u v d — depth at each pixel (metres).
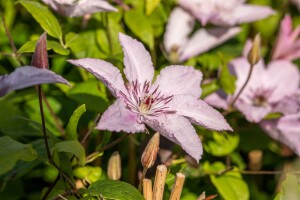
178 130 0.51
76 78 0.67
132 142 0.63
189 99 0.53
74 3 0.59
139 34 0.67
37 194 0.68
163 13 0.70
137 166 0.61
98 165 0.62
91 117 0.67
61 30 0.60
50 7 0.65
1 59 0.68
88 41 0.66
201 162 0.66
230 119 0.69
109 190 0.48
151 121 0.51
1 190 0.62
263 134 0.70
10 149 0.48
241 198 0.63
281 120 0.68
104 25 0.66
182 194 0.63
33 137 0.67
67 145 0.50
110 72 0.51
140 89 0.55
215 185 0.63
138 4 0.68
